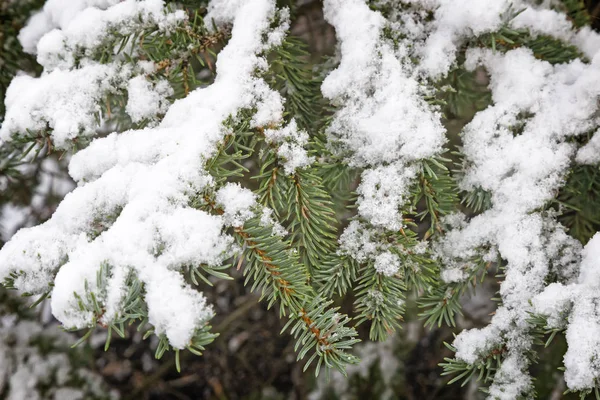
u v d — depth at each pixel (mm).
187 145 559
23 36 673
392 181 583
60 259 534
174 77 627
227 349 1455
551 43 643
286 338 1439
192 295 514
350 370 1156
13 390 1020
